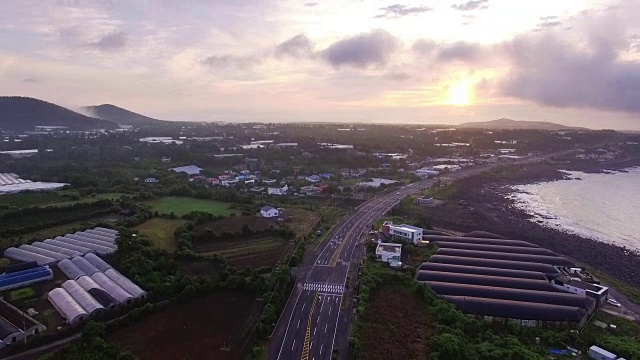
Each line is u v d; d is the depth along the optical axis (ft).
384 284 406.82
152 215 557.33
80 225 517.96
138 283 368.68
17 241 458.50
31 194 622.13
